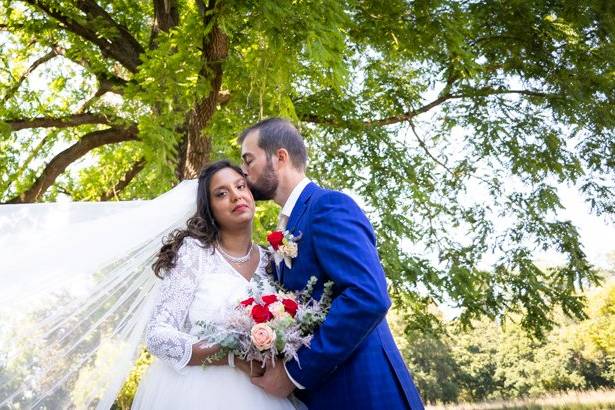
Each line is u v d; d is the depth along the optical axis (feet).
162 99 18.11
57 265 7.23
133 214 7.97
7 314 6.98
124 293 7.88
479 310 30.27
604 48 27.14
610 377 101.40
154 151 17.78
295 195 7.57
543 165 30.55
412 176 30.55
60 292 7.25
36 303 7.11
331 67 16.66
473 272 31.09
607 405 85.66
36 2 25.29
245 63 18.52
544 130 31.12
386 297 6.55
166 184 23.71
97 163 34.22
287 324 6.63
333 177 30.50
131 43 26.25
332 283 6.81
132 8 29.12
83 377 7.50
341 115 28.27
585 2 25.54
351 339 6.42
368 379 6.73
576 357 105.09
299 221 7.32
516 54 27.66
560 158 30.83
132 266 7.83
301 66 18.61
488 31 27.48
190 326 7.47
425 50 24.91
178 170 23.20
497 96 31.45
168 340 7.07
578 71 27.71
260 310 6.78
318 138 30.25
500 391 110.93
